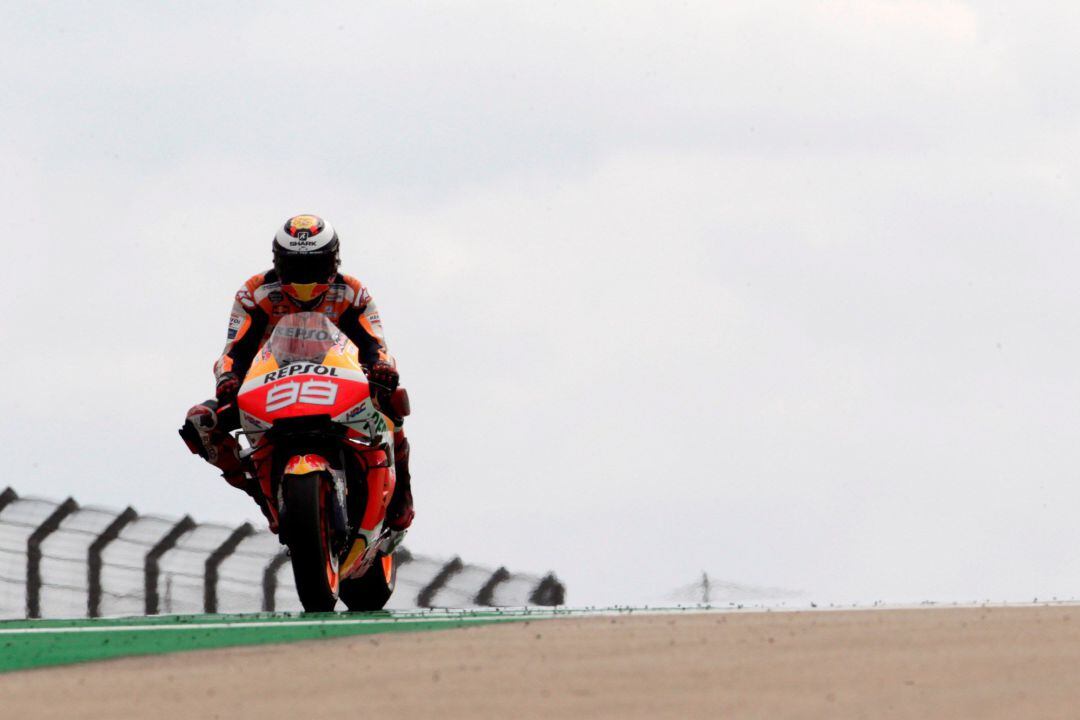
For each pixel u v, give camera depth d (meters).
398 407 30.94
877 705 13.82
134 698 15.37
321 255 31.62
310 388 30.23
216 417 30.89
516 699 14.59
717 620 23.05
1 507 46.91
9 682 17.08
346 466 31.14
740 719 13.19
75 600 45.75
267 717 13.91
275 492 30.91
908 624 21.44
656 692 14.88
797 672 16.16
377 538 32.12
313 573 29.11
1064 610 24.06
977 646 18.42
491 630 22.25
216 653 19.88
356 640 21.23
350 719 13.66
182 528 46.19
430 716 13.71
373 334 32.97
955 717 13.13
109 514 46.56
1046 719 13.00
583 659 17.66
